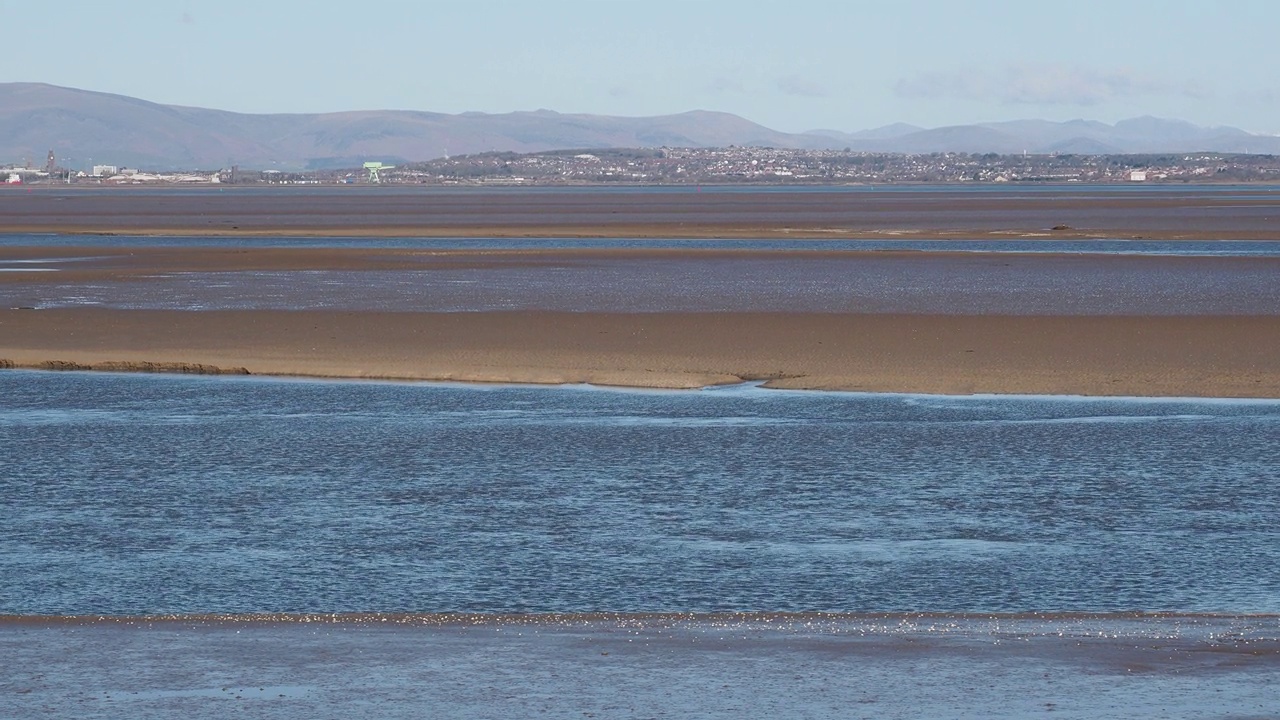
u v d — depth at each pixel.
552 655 34.00
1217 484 60.88
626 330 123.81
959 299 152.00
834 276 184.75
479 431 75.88
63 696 30.81
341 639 35.59
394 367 102.12
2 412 83.12
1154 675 32.16
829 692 31.00
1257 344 112.12
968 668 32.75
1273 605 41.44
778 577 45.34
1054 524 53.19
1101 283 171.88
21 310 142.25
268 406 85.50
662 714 29.59
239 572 46.19
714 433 75.00
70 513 55.56
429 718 29.38
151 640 35.50
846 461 66.81
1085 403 85.56
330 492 59.69
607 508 56.28
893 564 47.03
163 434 75.19
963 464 65.88
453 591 43.69
